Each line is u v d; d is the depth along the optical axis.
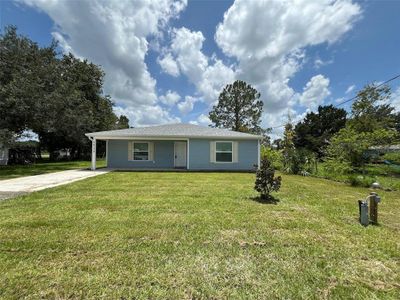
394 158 12.80
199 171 14.90
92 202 5.80
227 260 2.92
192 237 3.62
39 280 2.41
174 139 16.23
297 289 2.35
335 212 5.31
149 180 10.12
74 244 3.29
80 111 21.09
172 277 2.52
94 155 15.12
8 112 13.68
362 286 2.44
